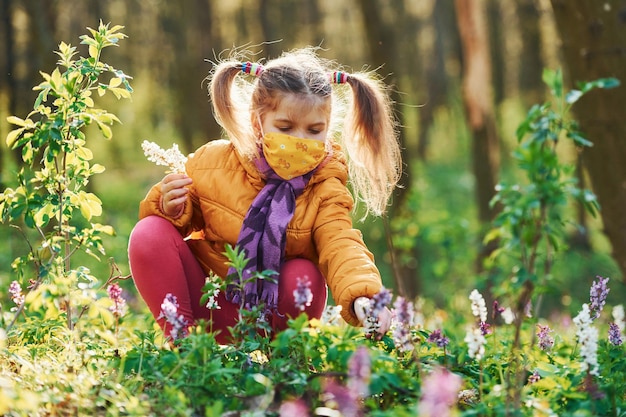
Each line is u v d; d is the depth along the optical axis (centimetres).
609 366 375
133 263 412
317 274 410
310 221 414
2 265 1155
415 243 1170
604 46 671
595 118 677
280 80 410
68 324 405
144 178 3078
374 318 359
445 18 2830
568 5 680
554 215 320
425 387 273
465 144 3181
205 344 332
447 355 388
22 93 1720
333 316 371
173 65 2831
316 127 412
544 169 310
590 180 694
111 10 2716
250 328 368
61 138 412
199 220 439
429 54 2928
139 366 348
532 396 340
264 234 404
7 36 1716
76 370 352
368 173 452
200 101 1580
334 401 307
